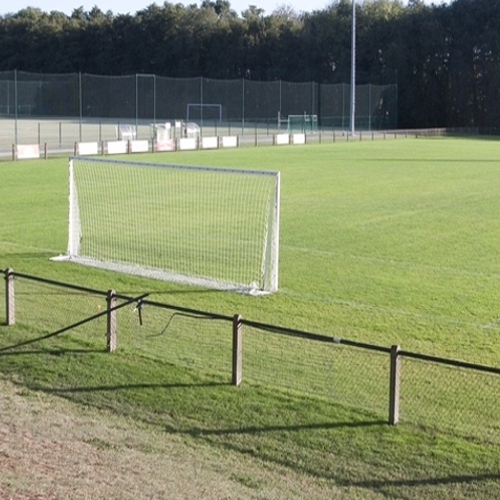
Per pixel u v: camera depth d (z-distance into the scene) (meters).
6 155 44.25
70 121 71.88
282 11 107.50
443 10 87.94
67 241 21.03
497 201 29.67
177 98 80.44
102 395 10.39
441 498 7.84
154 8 98.44
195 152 49.59
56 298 15.11
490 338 13.12
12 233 22.17
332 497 7.76
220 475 8.12
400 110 87.00
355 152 52.69
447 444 9.05
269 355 11.96
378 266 18.61
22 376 11.06
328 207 27.69
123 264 18.56
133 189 30.19
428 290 16.36
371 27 89.31
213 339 12.73
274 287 16.28
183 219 24.25
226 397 10.34
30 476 7.74
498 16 86.00
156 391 10.53
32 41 98.50
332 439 9.15
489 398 10.41
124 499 7.36
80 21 100.31
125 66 99.06
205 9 100.19
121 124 68.94
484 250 20.61
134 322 13.55
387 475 8.30
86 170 35.34
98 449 8.62
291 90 79.56
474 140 70.75
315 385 10.80
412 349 12.49
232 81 79.81
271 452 8.78
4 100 78.62
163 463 8.34
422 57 86.88
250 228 23.03
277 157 47.09
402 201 29.42
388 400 10.29
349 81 88.12
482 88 85.81
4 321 13.48
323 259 19.34
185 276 17.47
